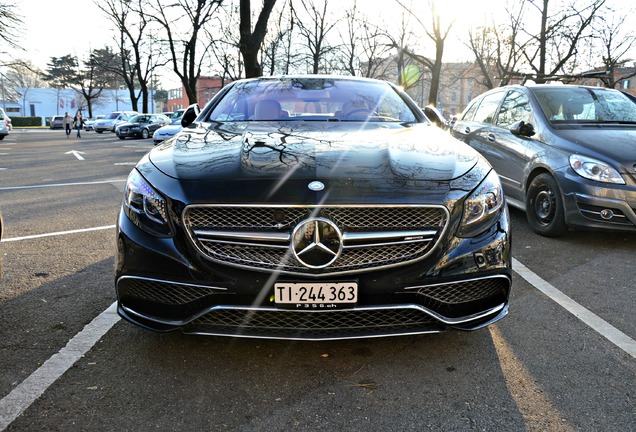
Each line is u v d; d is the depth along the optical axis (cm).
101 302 325
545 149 499
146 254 231
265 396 221
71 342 269
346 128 325
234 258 224
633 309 322
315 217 220
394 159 254
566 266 411
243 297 226
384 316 232
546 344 271
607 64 2256
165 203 231
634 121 525
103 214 605
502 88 643
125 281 238
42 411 209
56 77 7912
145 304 237
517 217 592
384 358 254
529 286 363
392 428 200
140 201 239
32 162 1320
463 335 280
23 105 8406
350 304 224
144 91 3578
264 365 247
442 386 230
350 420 205
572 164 462
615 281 374
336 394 223
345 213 223
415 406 214
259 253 224
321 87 403
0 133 2606
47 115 8731
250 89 404
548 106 537
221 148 270
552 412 210
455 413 209
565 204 466
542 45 1936
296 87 403
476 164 261
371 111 371
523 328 292
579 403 217
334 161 249
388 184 231
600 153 450
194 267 225
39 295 337
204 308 229
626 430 198
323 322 230
